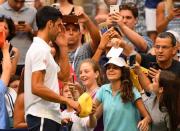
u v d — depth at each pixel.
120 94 15.50
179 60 17.45
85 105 14.86
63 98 14.59
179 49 17.14
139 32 20.69
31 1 20.92
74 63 17.61
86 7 22.25
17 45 19.25
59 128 14.84
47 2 20.73
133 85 15.55
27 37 19.41
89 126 15.64
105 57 17.22
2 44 16.02
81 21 17.61
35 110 14.56
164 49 16.06
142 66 16.80
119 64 15.48
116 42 16.22
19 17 19.70
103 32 18.73
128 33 17.59
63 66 16.55
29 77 14.59
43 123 14.50
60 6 19.28
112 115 15.47
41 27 14.72
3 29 17.02
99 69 16.33
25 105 14.73
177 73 16.12
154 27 20.59
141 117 15.57
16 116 15.84
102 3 21.59
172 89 14.86
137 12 18.59
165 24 20.06
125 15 18.41
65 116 15.91
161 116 15.06
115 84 15.59
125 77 15.50
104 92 15.73
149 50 17.77
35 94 14.38
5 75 15.73
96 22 20.92
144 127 15.05
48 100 14.42
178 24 20.12
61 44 16.55
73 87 16.20
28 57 14.58
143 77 15.81
